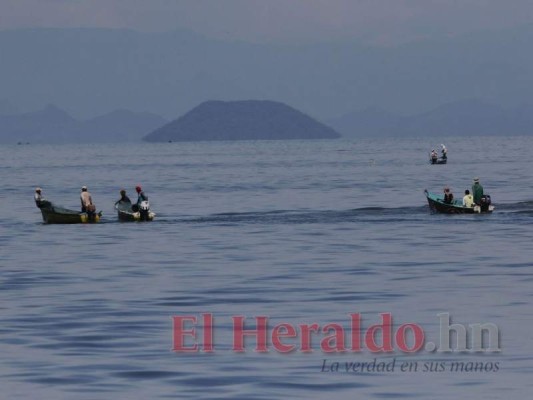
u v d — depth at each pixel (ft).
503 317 330.13
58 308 354.74
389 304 355.77
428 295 374.22
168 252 523.70
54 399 240.32
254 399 238.89
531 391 244.83
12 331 314.76
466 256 489.26
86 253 525.75
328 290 388.98
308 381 255.09
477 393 243.81
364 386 250.37
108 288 401.08
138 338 303.48
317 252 514.27
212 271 448.24
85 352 285.64
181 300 369.71
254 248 536.42
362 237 586.04
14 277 437.58
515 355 278.87
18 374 262.06
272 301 365.40
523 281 407.03
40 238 611.47
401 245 540.52
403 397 241.14
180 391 246.06
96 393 244.63
